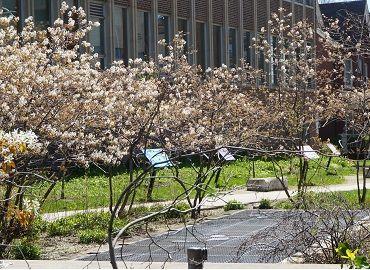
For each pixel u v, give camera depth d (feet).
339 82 104.94
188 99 65.46
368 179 91.76
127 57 102.42
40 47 51.85
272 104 77.36
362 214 39.63
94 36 96.63
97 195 64.49
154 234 46.75
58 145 45.65
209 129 59.26
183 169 79.00
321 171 92.84
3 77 43.50
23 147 24.88
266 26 136.26
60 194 63.16
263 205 61.41
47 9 88.89
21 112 42.34
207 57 121.08
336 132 149.79
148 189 61.82
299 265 27.17
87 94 48.29
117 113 52.13
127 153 53.31
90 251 41.75
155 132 54.65
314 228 32.53
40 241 45.44
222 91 69.87
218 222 52.54
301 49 104.12
